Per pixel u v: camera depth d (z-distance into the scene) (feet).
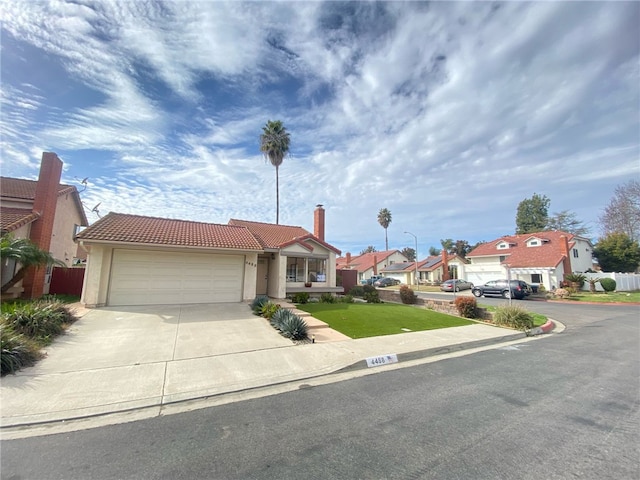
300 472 8.97
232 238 46.65
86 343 22.90
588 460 9.75
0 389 14.82
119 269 38.42
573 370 20.27
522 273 96.84
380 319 36.42
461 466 9.32
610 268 107.65
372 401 14.79
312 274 57.11
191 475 8.83
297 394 15.78
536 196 175.52
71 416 12.70
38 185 46.65
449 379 18.31
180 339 24.95
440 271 155.22
